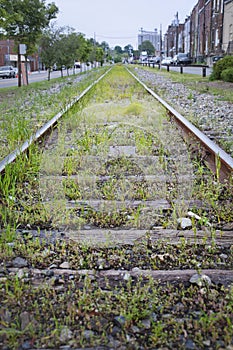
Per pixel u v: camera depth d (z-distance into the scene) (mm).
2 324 1981
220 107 10242
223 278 2404
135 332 1963
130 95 12648
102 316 2066
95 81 21109
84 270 2502
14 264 2576
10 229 3023
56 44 27406
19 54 20750
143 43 132500
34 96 13711
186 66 50719
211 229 3049
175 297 2219
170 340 1900
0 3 16266
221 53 42844
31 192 3832
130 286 2314
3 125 7066
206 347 1856
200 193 3779
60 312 2086
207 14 49094
